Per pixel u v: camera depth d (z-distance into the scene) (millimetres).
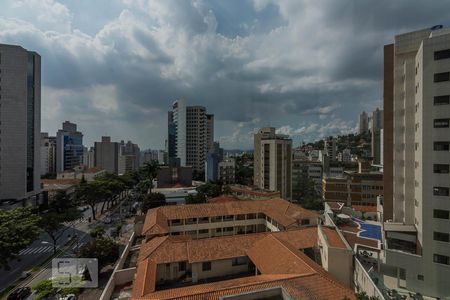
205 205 53500
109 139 176000
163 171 112375
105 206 94375
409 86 36188
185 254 33844
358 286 27625
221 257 33531
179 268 33938
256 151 108500
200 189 90250
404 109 36969
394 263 31188
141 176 124562
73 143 177375
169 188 102500
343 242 31625
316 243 36375
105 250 38344
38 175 78250
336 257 29297
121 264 35875
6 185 68500
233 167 131375
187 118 167625
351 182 83250
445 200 28734
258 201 57062
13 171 69375
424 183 30031
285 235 37844
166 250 34156
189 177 114312
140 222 50938
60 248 51719
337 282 24484
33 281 37531
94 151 179250
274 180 93562
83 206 91375
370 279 24656
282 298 18625
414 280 30016
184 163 166875
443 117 28953
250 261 35750
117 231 57375
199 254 33625
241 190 87625
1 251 32594
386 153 40188
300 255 29859
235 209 53094
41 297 28922
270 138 99438
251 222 53625
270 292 18781
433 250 29281
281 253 30703
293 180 111688
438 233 29062
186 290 24188
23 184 70875
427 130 29891
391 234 33250
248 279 26375
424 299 28641
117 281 32344
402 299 25656
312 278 24328
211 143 178500
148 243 37844
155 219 45469
